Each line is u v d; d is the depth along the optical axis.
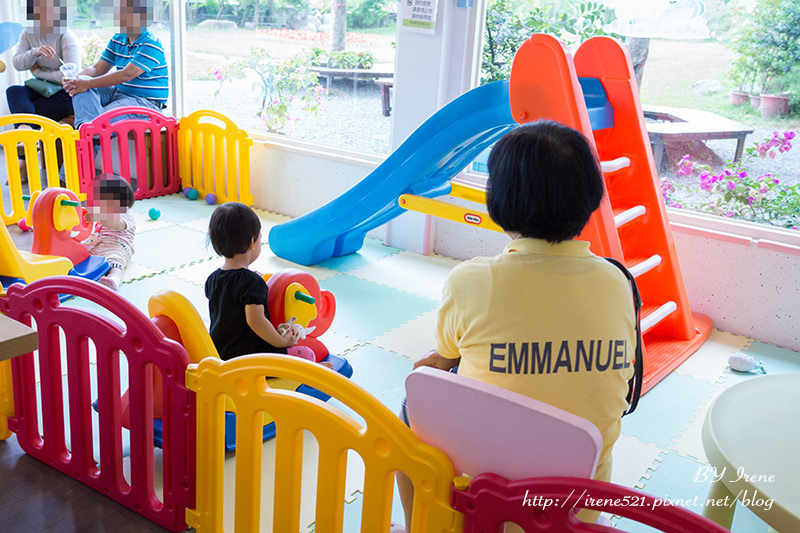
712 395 2.37
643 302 2.73
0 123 3.67
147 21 4.41
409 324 2.78
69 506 1.63
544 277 1.10
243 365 1.31
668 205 3.15
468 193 2.84
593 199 1.10
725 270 2.90
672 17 2.92
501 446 1.03
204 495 1.46
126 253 3.10
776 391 1.33
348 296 3.03
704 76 2.92
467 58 3.28
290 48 4.05
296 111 4.13
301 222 3.31
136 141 4.20
